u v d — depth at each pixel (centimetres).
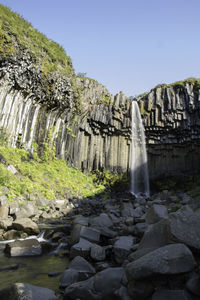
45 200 1581
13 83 2059
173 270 335
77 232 726
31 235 853
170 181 3148
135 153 3272
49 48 2420
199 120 2952
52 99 2459
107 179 3012
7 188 1441
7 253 650
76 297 391
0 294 408
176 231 406
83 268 509
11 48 1900
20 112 2227
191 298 320
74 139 2948
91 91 3094
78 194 2189
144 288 342
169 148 3275
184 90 3041
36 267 560
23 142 2245
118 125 3194
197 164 3108
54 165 2502
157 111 3152
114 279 396
